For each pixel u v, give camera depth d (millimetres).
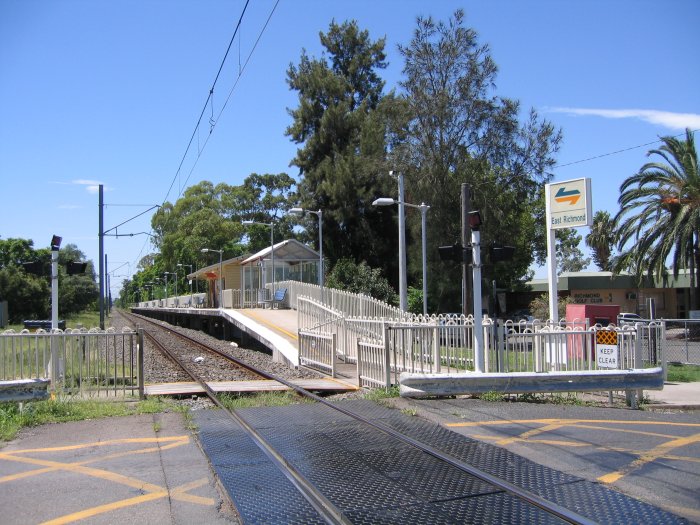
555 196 16641
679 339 30188
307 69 54188
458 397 12180
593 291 44500
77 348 12328
